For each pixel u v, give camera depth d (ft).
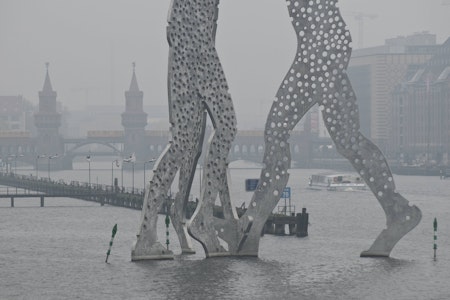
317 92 536.42
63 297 456.86
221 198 541.34
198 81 530.68
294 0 536.01
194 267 517.55
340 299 449.48
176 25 524.11
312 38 535.60
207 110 536.42
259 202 543.39
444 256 574.56
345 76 534.78
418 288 472.03
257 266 522.47
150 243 534.78
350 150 536.01
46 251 620.49
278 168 540.52
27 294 465.06
